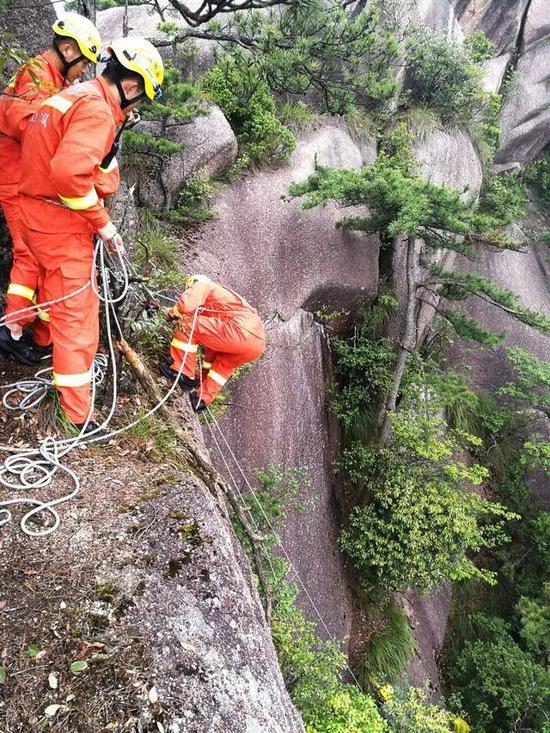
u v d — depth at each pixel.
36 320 3.19
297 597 7.86
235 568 2.33
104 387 3.33
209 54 8.18
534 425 13.77
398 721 7.83
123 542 2.25
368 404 9.95
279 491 6.94
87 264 2.71
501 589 12.35
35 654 1.80
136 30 8.46
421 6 12.25
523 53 16.14
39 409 2.92
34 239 2.63
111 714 1.67
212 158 7.04
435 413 9.87
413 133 11.20
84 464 2.75
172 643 1.91
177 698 1.75
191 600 2.08
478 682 10.23
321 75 7.55
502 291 8.76
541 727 9.31
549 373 12.41
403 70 11.40
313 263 8.54
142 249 5.60
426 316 12.41
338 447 9.73
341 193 7.40
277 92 8.85
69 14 2.73
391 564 8.54
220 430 5.96
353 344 10.22
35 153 2.45
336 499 9.50
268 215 7.86
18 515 2.33
